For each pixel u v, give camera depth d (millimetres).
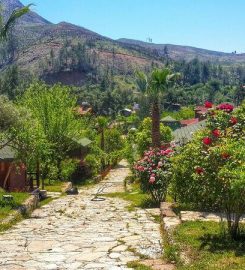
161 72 32625
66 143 39062
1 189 23531
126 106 130625
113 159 62438
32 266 8242
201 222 11016
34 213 17641
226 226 10328
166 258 8453
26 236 11672
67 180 40375
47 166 32438
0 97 20328
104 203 21484
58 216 16750
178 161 14203
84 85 193125
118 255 8992
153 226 13078
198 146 10586
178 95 140625
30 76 188125
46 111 37094
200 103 143625
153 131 32938
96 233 11914
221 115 11867
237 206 9070
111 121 100688
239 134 11016
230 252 8055
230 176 8547
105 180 46438
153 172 19562
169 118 73375
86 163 48031
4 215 14953
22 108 20812
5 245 10336
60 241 10711
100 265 8211
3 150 27750
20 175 29094
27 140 20875
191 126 42969
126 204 20828
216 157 9227
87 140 51594
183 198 13961
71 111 38656
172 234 9922
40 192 24188
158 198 19953
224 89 180875
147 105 86625
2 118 19719
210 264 7359
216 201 9961
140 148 43625
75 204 21172
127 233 11719
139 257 8773
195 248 8578
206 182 9562
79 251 9453
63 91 39156
